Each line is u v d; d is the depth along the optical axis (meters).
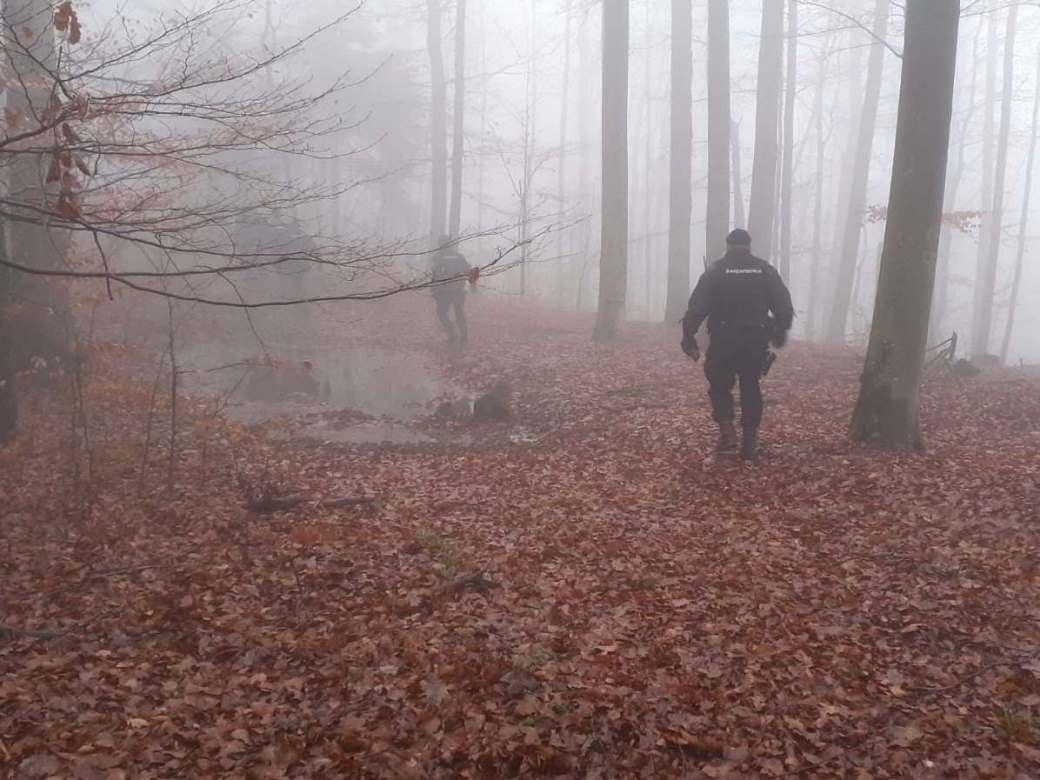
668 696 4.32
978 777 3.55
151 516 7.16
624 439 9.89
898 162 7.91
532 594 5.67
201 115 5.34
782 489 7.54
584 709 4.14
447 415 11.77
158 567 6.09
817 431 9.28
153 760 3.70
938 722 3.99
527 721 4.05
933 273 8.08
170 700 4.23
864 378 8.38
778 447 8.76
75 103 4.68
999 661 4.48
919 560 5.79
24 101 7.10
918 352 8.15
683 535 6.70
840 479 7.54
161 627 5.16
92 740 3.81
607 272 17.05
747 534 6.61
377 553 6.38
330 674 4.55
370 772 3.64
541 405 12.20
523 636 5.02
